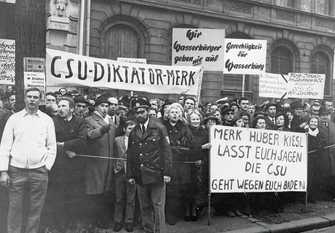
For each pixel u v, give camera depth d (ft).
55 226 20.97
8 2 45.62
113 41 59.77
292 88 42.01
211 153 23.52
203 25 66.18
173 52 37.55
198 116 24.07
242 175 24.52
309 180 28.71
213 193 24.50
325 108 34.35
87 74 24.86
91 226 21.85
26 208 19.12
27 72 19.77
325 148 28.89
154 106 30.12
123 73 26.55
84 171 21.36
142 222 21.72
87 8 54.95
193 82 29.66
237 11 70.03
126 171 20.95
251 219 24.77
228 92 69.77
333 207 28.30
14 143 18.20
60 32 52.70
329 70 83.82
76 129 20.89
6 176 17.95
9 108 26.91
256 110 33.94
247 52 38.78
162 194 20.17
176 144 22.81
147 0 60.75
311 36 80.38
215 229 22.65
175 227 22.80
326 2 83.56
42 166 18.31
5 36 46.26
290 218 25.32
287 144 26.25
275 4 75.82
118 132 23.31
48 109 22.43
